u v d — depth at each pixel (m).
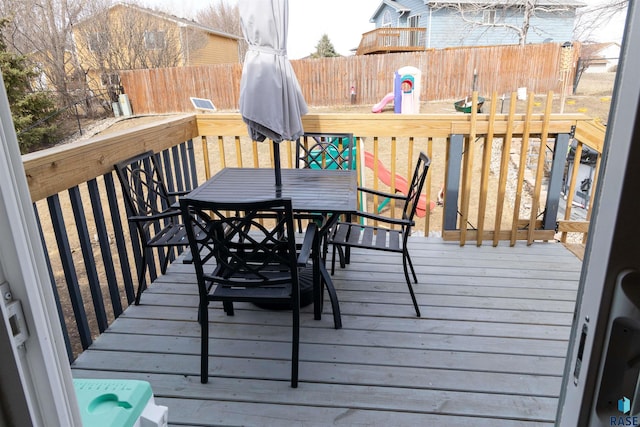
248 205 1.65
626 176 0.47
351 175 2.71
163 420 1.15
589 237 0.55
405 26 18.14
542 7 13.84
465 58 13.19
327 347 2.08
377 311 2.38
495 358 1.99
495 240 3.24
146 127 2.69
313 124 3.22
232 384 1.84
